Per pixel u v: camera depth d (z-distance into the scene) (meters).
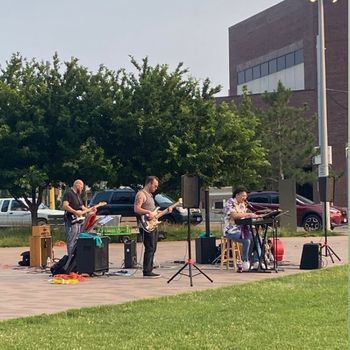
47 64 25.05
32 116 24.28
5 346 6.71
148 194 12.84
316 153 28.89
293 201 24.02
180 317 8.15
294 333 7.14
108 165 23.66
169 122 23.97
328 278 11.91
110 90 25.00
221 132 24.27
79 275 12.56
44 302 9.70
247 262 13.39
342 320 7.83
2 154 24.03
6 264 15.82
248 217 13.21
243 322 7.77
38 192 25.55
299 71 47.59
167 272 13.55
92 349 6.58
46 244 15.15
